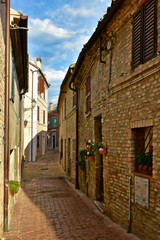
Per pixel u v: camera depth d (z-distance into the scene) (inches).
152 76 175.3
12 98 264.8
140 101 191.5
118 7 209.9
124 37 224.4
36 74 858.1
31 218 250.7
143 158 190.2
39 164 806.5
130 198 203.5
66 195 370.9
